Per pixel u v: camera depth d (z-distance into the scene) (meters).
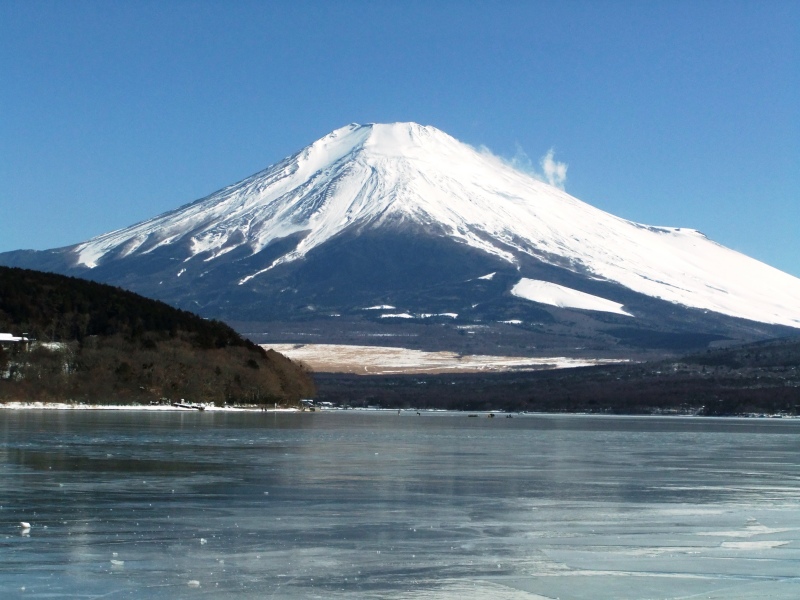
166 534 27.41
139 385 145.12
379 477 42.38
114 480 39.66
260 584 21.83
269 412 152.62
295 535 27.52
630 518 31.05
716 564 24.19
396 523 29.67
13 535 27.03
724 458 57.56
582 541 27.05
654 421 144.88
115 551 25.05
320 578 22.44
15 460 47.97
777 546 26.45
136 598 20.53
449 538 27.31
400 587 21.72
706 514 32.03
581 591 21.50
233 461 49.44
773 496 36.94
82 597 20.58
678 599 20.91
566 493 37.41
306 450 58.78
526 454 58.78
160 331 160.62
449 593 21.25
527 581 22.34
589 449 65.19
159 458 50.41
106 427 81.69
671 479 43.34
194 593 21.00
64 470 43.38
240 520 29.88
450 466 48.59
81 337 153.12
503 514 31.64
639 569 23.59
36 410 125.31
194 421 101.31
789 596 21.20
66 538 26.67
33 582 21.77
